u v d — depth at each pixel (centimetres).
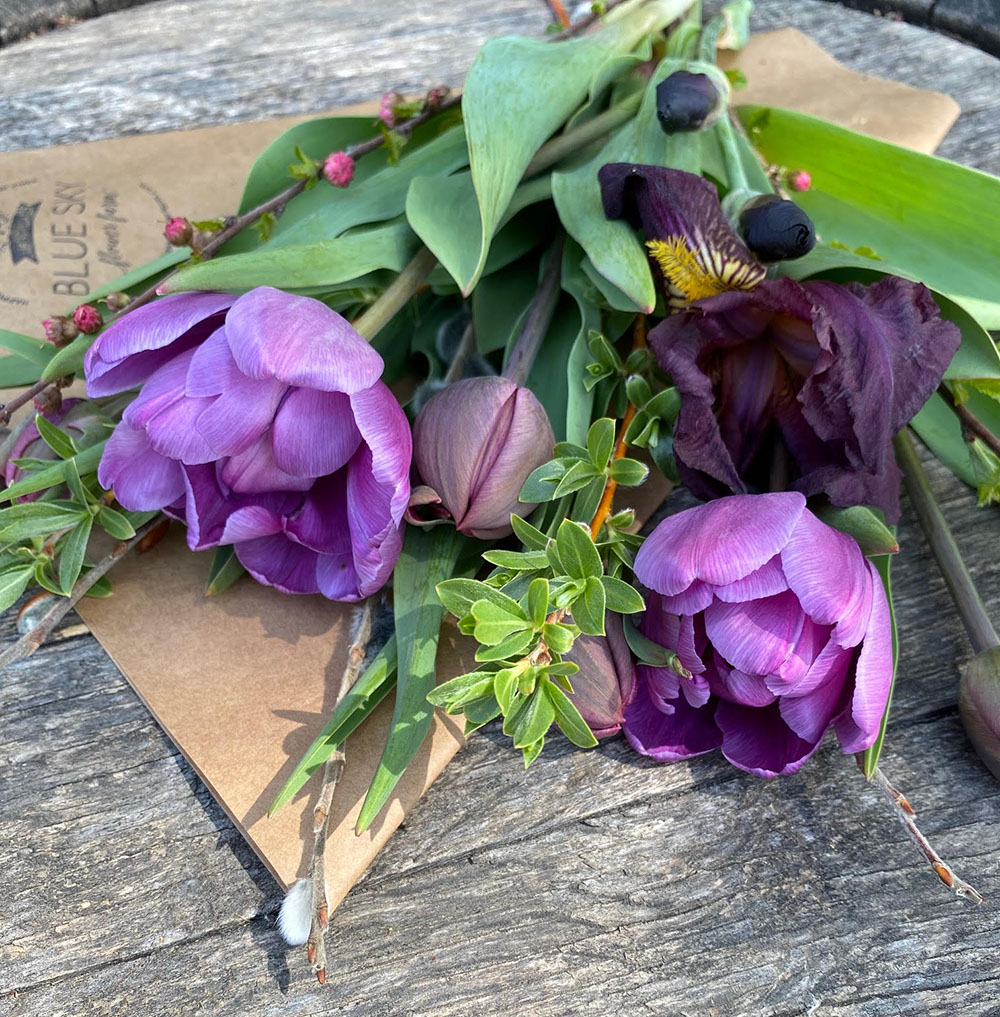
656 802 32
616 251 32
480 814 32
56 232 42
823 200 40
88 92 50
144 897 31
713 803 32
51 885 31
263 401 28
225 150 45
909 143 46
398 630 30
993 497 35
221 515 30
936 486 39
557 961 30
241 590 35
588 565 27
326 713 33
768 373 32
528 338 34
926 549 37
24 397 32
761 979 30
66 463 31
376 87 51
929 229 38
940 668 35
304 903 29
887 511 31
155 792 32
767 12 54
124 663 33
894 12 54
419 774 31
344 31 54
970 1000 30
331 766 29
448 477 29
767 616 27
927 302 30
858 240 39
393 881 31
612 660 30
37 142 48
